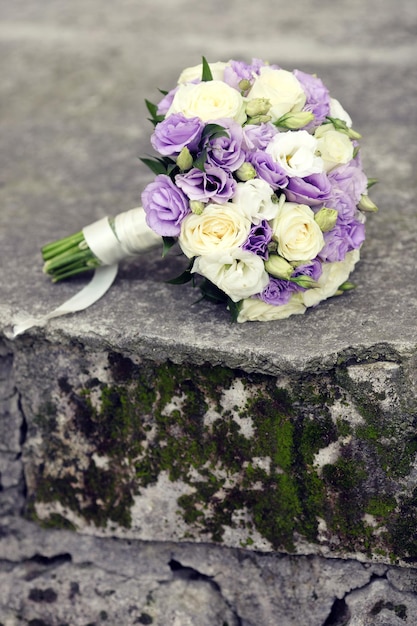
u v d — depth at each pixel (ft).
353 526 5.32
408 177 7.52
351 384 5.08
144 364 5.49
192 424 5.48
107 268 6.03
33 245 6.77
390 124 8.61
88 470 5.87
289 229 4.91
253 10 12.46
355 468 5.21
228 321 5.43
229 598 5.80
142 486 5.73
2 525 6.25
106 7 12.89
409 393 5.01
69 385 5.74
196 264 5.01
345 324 5.27
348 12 12.12
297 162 4.91
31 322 5.60
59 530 6.14
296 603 5.64
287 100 5.09
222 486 5.53
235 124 4.82
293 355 5.01
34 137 8.93
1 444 6.12
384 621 5.38
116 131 8.94
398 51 10.51
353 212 5.28
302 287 5.16
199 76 5.35
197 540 5.73
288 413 5.24
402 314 5.34
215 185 4.92
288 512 5.43
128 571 5.95
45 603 6.09
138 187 7.72
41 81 10.29
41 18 12.44
